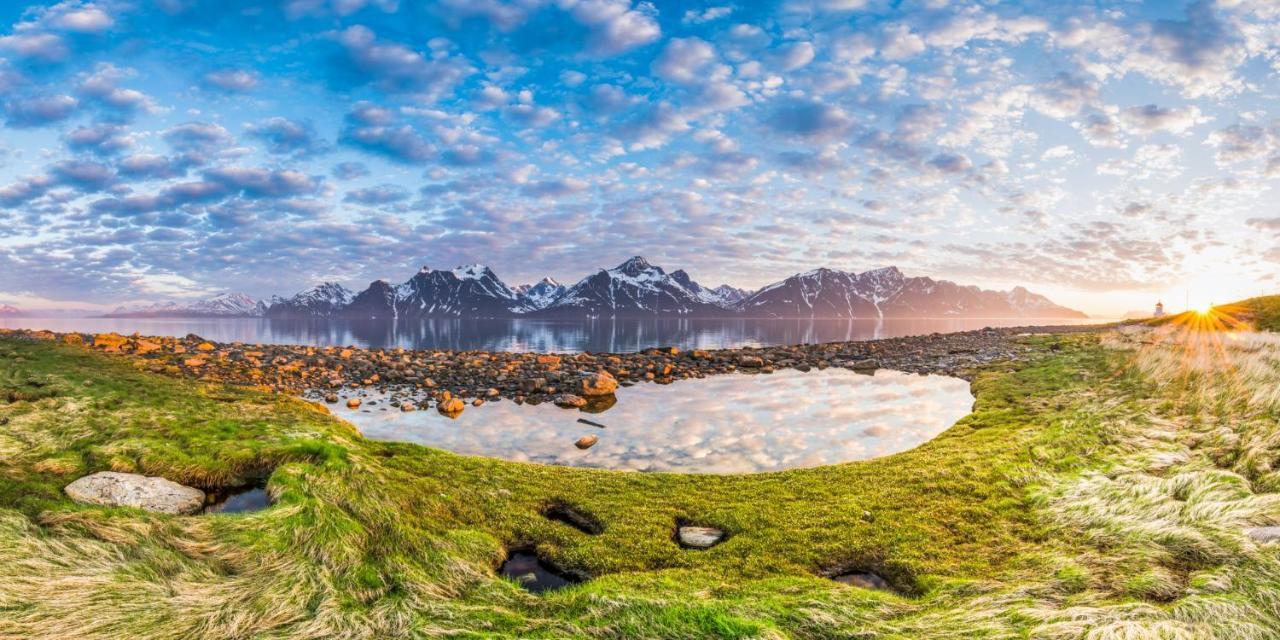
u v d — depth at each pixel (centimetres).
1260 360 2227
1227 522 962
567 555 1099
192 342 4634
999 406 2411
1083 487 1266
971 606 818
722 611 778
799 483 1465
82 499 1133
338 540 981
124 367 2792
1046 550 1021
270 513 1052
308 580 859
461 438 2178
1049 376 3089
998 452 1644
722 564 1050
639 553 1105
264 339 10712
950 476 1448
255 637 720
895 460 1636
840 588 910
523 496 1379
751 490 1423
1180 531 953
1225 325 5969
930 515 1225
